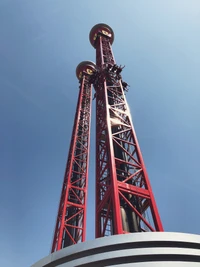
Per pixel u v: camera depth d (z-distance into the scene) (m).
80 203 50.03
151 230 24.16
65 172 57.59
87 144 65.44
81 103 75.62
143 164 30.84
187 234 18.14
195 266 16.27
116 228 21.52
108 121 35.62
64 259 18.45
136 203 28.19
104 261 16.77
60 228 42.72
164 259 16.64
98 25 75.31
